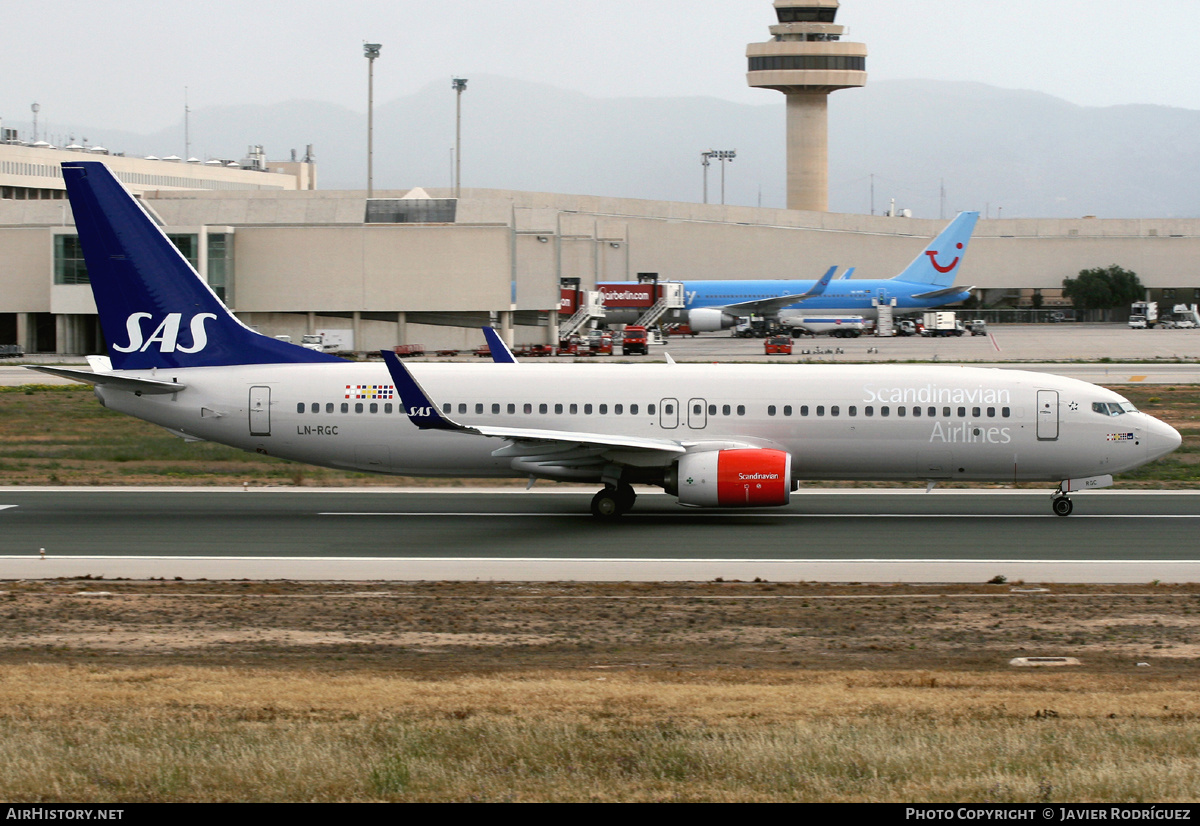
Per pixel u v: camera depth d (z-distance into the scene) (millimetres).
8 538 132875
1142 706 71500
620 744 61281
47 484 176000
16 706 69500
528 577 114125
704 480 140500
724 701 71875
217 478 182250
